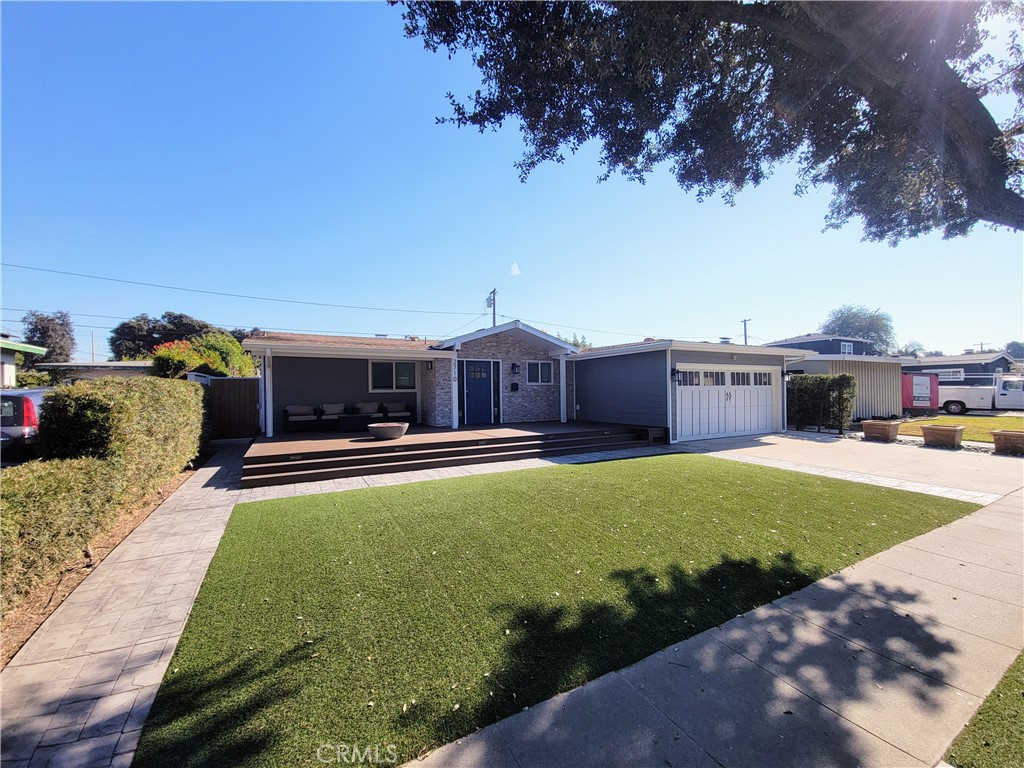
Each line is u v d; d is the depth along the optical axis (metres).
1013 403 23.44
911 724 2.18
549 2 3.01
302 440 10.24
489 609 3.29
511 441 10.42
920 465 9.21
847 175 4.41
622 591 3.58
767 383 15.34
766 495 6.57
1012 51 3.45
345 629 3.04
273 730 2.15
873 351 47.97
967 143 3.42
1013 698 2.36
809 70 3.50
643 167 4.46
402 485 7.37
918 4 2.85
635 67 3.31
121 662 2.71
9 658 2.76
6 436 8.15
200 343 19.92
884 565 4.15
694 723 2.19
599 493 6.62
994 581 3.81
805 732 2.13
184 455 8.25
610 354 14.16
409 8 3.18
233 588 3.67
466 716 2.24
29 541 3.19
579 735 2.12
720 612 3.28
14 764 1.95
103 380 5.58
